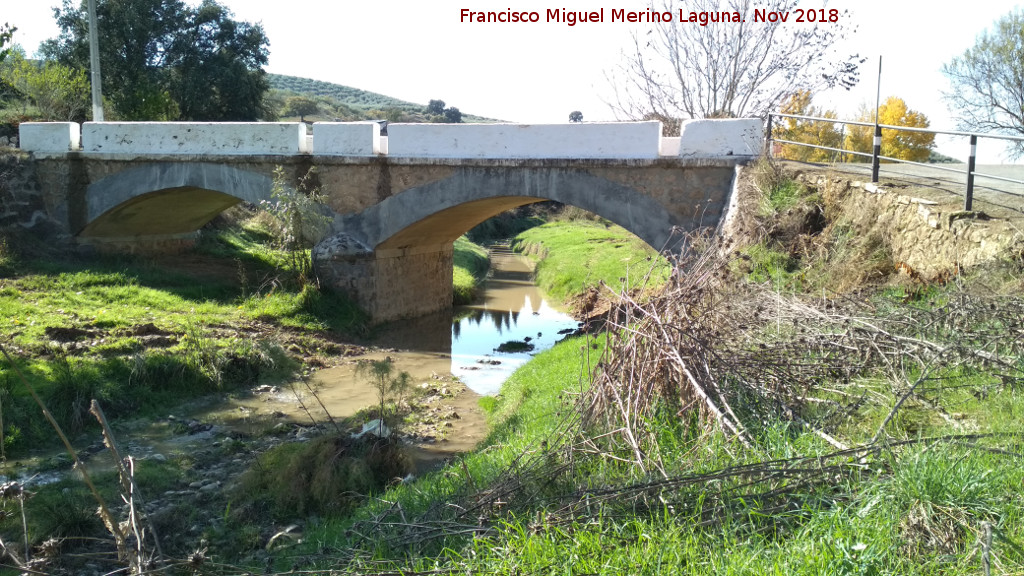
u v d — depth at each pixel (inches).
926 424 203.3
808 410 226.2
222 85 1289.4
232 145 686.5
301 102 2989.7
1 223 711.7
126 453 358.9
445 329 738.8
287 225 664.4
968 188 340.2
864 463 171.6
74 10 1248.2
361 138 650.2
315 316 636.7
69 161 738.2
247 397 468.4
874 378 238.1
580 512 184.4
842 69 815.1
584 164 569.6
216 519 282.7
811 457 175.5
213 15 1293.1
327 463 297.9
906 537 146.5
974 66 1219.2
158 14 1256.8
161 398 439.5
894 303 286.2
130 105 1097.4
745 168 514.9
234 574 215.8
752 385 227.3
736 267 414.6
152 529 178.2
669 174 548.1
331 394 483.8
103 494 296.5
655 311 245.0
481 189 610.5
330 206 672.4
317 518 281.0
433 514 214.1
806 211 457.1
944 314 257.1
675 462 203.9
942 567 136.8
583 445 222.7
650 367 238.2
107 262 734.5
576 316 737.0
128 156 715.4
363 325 661.3
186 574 228.7
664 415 231.9
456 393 495.5
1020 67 1169.4
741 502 171.2
